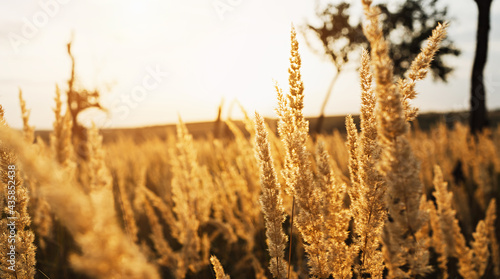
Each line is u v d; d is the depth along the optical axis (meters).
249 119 2.22
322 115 11.21
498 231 3.81
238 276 3.06
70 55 4.21
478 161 5.85
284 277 1.31
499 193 5.39
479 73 9.11
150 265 0.44
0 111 0.93
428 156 5.75
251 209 3.03
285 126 1.29
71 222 0.39
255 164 3.01
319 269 1.29
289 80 1.26
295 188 1.26
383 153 0.92
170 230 4.31
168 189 4.91
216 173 3.92
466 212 4.12
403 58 14.71
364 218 1.23
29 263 1.38
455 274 2.97
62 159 2.71
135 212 4.52
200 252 3.19
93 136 2.61
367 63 1.22
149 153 9.01
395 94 0.87
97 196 0.42
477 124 8.95
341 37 11.29
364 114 1.22
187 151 3.07
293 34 1.25
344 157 3.74
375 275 1.24
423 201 2.47
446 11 15.08
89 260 0.39
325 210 1.29
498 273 2.94
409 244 0.98
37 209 2.91
